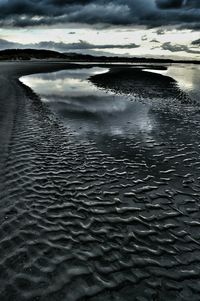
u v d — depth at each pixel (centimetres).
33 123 1736
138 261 639
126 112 2141
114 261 636
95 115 2023
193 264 636
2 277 573
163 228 767
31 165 1127
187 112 2180
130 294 553
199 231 759
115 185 1005
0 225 738
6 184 962
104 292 554
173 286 575
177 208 869
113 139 1499
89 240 704
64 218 792
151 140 1495
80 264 621
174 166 1180
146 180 1052
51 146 1361
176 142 1470
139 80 4422
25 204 846
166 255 662
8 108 2055
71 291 552
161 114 2098
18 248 657
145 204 889
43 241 688
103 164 1182
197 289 570
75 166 1150
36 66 7962
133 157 1266
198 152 1334
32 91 3086
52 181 1008
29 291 546
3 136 1429
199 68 9962
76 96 2859
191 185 1019
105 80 4403
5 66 7300
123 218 809
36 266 607
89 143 1430
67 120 1859
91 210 842
